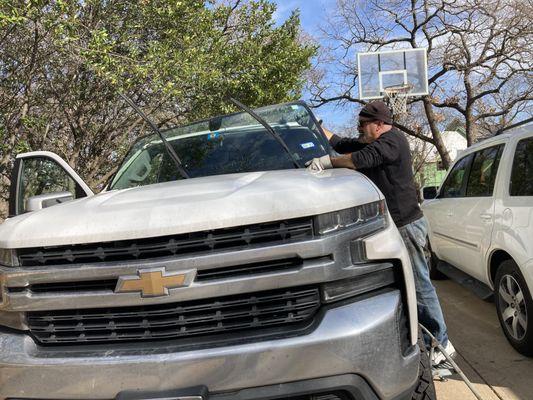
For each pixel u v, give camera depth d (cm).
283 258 212
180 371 204
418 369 231
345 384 206
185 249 213
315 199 219
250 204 216
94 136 918
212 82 912
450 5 2283
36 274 220
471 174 535
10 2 599
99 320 219
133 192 276
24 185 400
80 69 792
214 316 212
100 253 216
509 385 368
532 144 415
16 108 746
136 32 847
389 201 337
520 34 2183
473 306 566
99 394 210
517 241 393
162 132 426
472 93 2428
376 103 343
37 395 216
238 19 1266
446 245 591
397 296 225
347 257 219
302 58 1256
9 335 227
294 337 206
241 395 205
